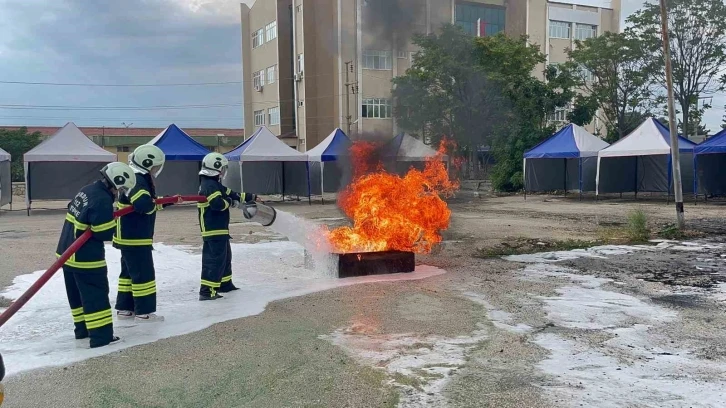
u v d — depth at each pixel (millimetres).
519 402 3717
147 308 5773
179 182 23250
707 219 15156
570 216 16828
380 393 3904
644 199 23375
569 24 50562
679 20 30344
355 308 6184
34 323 5828
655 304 6281
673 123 12461
